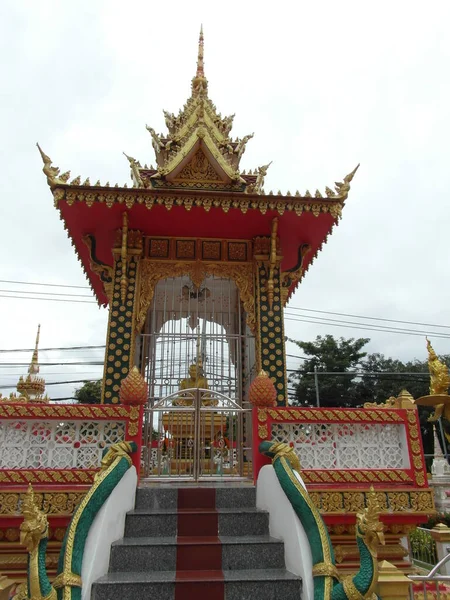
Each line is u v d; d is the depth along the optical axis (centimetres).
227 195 870
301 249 1042
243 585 455
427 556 1112
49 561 584
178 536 557
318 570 437
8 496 593
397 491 648
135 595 446
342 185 896
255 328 955
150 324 1137
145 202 851
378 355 4312
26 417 626
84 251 1091
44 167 845
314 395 4038
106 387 862
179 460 851
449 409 593
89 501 478
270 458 637
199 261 990
